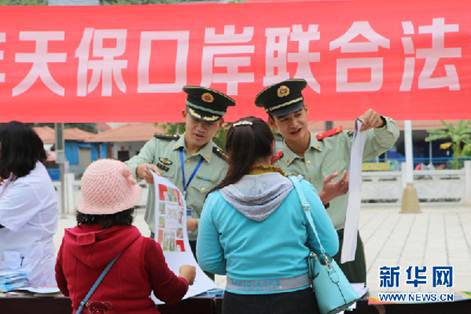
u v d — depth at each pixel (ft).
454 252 28.22
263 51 14.05
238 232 8.54
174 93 14.32
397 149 97.25
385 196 55.98
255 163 8.70
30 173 11.95
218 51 14.21
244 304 8.50
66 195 53.11
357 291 10.60
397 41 13.62
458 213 46.93
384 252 28.81
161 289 8.82
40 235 12.22
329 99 13.84
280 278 8.45
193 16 14.44
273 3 14.21
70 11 14.73
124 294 8.50
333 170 12.15
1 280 11.31
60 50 14.65
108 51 14.55
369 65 13.74
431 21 13.58
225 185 8.76
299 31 14.03
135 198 8.66
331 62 13.85
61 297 10.62
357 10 13.92
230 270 8.71
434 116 13.53
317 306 8.61
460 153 75.20
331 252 8.84
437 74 13.52
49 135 84.07
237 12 14.33
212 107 11.79
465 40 13.42
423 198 55.42
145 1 50.85
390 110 13.66
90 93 14.52
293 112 11.23
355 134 10.46
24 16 14.78
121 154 104.01
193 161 12.46
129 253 8.46
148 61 14.39
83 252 8.46
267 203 8.43
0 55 14.73
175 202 10.34
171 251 10.14
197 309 10.37
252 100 14.06
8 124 11.90
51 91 14.60
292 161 12.23
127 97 14.43
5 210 11.57
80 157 103.55
